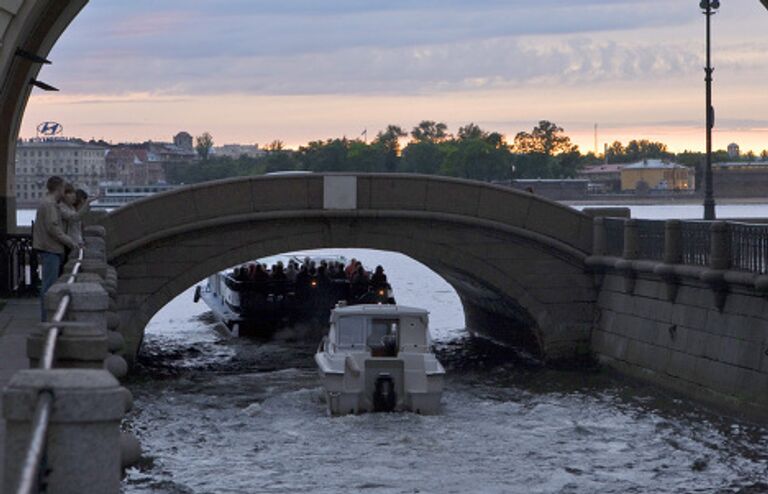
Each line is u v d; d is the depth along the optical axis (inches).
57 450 339.3
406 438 1307.8
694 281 1552.7
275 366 1904.5
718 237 1470.2
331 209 1808.6
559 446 1274.6
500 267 1872.5
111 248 1753.2
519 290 1877.5
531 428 1369.3
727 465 1181.7
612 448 1262.3
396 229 1846.7
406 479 1128.2
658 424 1382.9
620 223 1814.7
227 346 2181.3
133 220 1764.3
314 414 1454.2
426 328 1560.0
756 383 1384.1
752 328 1403.8
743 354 1419.8
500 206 1855.3
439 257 1860.2
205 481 1115.9
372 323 1549.0
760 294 1384.1
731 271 1441.9
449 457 1222.3
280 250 1822.1
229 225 1796.3
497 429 1362.0
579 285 1891.0
